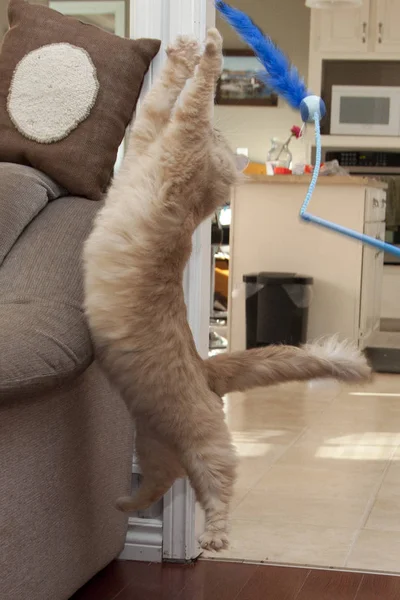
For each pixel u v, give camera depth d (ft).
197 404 5.02
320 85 23.81
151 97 5.30
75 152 6.75
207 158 4.99
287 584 7.01
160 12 7.12
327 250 17.67
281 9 26.43
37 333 5.25
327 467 10.57
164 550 7.47
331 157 24.45
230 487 5.05
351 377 5.31
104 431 6.51
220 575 7.18
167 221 4.90
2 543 5.08
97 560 6.61
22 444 5.23
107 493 6.65
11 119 6.94
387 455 11.18
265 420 13.16
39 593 5.57
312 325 17.92
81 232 6.28
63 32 7.07
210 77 4.86
